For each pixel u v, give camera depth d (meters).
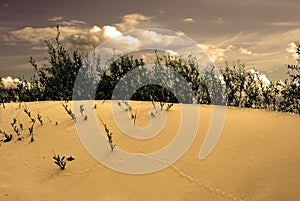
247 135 3.93
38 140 4.50
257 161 3.32
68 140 4.41
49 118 5.23
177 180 3.24
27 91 7.94
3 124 5.17
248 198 2.82
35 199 3.23
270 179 2.99
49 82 7.97
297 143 3.55
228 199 2.86
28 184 3.50
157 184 3.23
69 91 7.92
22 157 4.09
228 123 4.38
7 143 4.50
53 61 8.02
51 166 3.81
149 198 3.04
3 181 3.59
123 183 3.32
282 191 2.80
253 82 6.32
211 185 3.08
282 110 5.98
